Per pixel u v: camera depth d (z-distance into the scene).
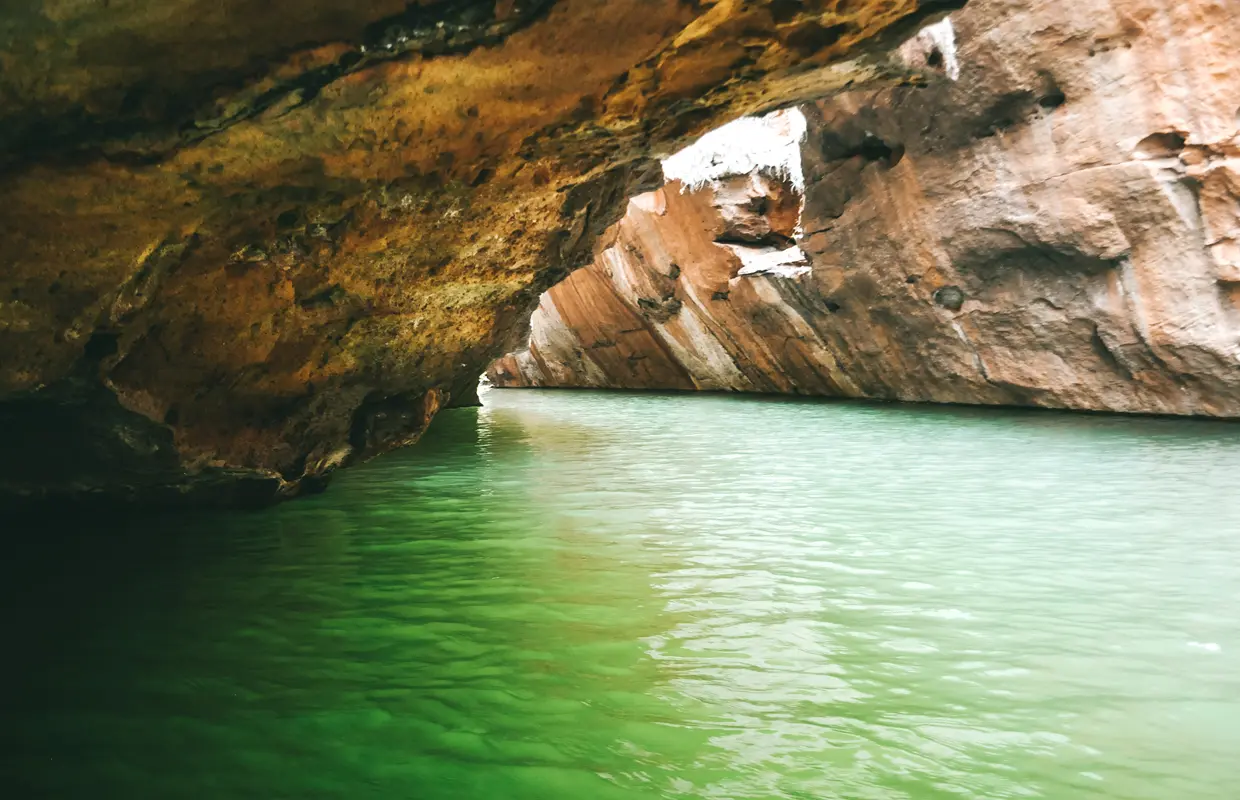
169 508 7.85
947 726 3.80
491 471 10.87
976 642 4.76
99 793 3.27
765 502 8.55
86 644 4.80
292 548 6.91
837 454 11.41
